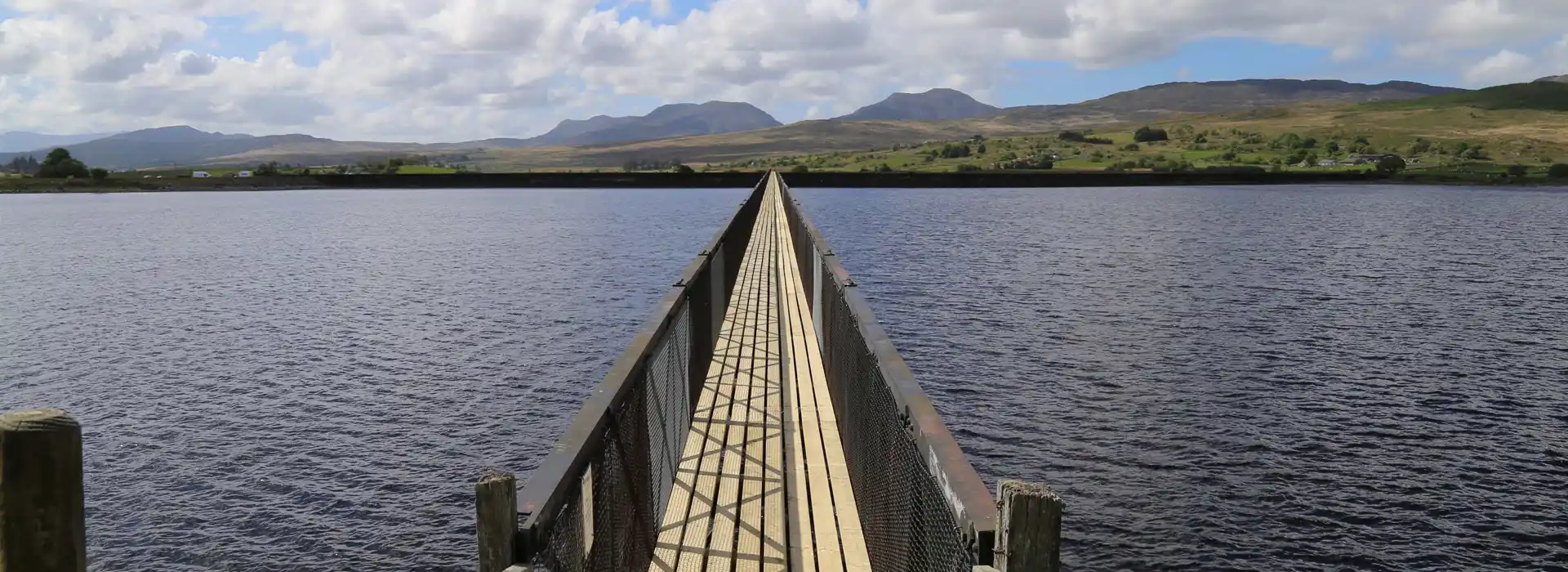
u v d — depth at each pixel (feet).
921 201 357.82
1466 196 365.81
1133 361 82.74
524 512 9.59
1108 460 59.21
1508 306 110.63
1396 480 56.18
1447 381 76.38
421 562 47.32
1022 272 140.36
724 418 27.66
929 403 14.21
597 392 14.01
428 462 59.47
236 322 104.22
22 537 7.48
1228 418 66.80
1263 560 47.24
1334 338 92.38
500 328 100.07
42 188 516.32
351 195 472.44
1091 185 508.53
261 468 58.44
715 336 37.99
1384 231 208.74
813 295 43.27
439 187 564.71
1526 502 53.36
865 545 18.92
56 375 80.33
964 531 10.03
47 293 127.95
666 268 152.05
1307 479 56.44
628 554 15.07
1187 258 158.10
